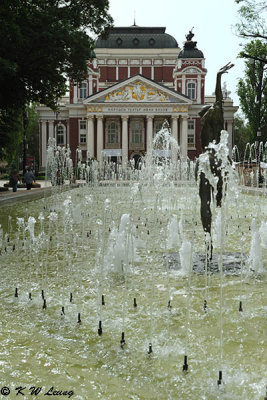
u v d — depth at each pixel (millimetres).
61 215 12984
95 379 3064
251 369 3197
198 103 55312
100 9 21156
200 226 10445
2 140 24766
